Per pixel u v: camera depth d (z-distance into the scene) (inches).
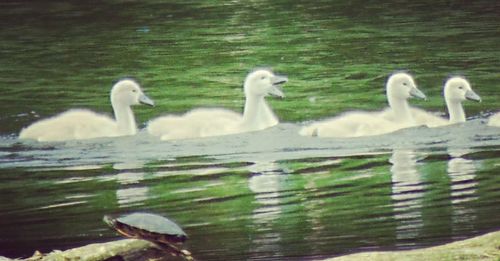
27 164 709.9
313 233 547.2
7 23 1294.3
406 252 478.3
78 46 1130.7
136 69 1011.9
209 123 783.7
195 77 973.8
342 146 740.0
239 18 1274.6
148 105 877.2
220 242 538.9
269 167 688.4
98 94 919.0
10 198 633.0
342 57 1038.4
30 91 927.0
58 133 772.0
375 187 631.2
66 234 563.8
